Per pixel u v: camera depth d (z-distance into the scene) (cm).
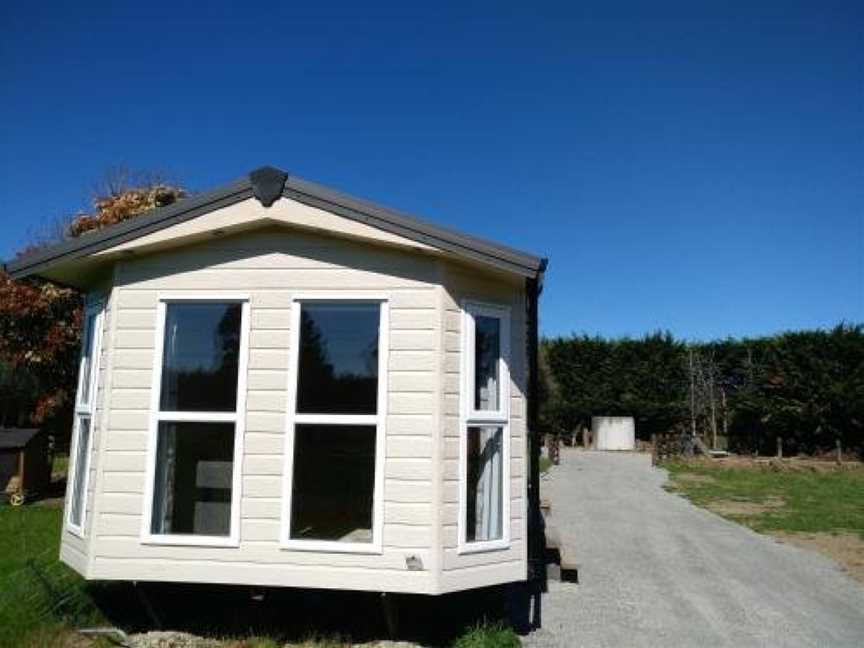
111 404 686
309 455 670
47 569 810
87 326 804
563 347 3428
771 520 1426
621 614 784
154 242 686
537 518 912
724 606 827
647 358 3328
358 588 641
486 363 721
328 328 688
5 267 707
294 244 695
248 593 720
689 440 2961
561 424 3416
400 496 650
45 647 611
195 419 680
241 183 682
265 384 677
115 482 675
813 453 2872
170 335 700
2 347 2016
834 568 1041
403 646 649
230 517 664
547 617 767
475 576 667
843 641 713
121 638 643
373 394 671
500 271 693
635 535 1250
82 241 694
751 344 3158
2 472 1491
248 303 690
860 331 2839
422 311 675
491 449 712
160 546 662
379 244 680
